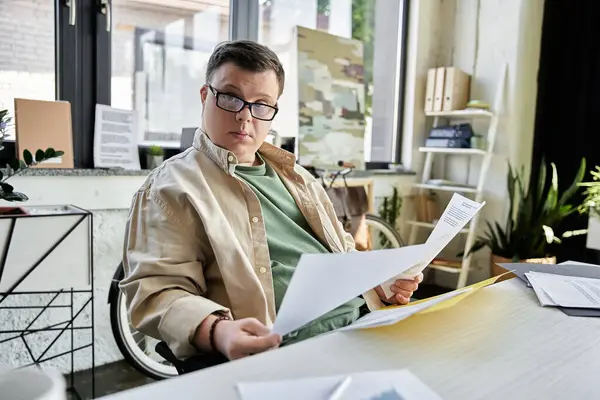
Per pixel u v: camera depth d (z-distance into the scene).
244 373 0.51
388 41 3.15
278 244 1.01
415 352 0.59
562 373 0.56
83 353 1.84
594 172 2.57
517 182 2.87
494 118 2.83
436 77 3.02
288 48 2.60
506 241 2.64
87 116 1.89
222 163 0.99
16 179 1.58
